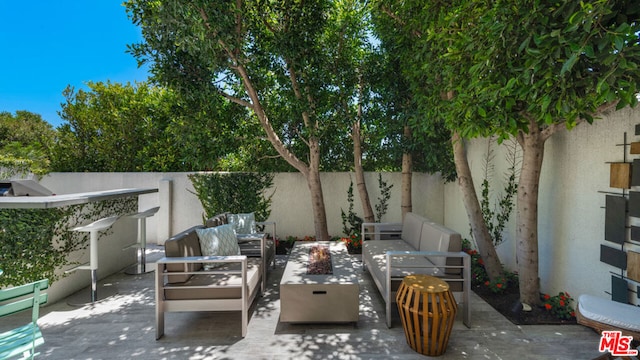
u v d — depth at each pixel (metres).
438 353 2.57
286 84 5.75
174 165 8.16
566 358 2.53
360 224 7.11
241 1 4.77
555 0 1.93
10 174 7.25
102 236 4.70
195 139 5.51
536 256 3.43
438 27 3.63
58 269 3.80
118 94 8.84
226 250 3.76
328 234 6.55
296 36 5.07
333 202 7.17
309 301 3.06
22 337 1.97
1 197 3.57
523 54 2.25
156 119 7.79
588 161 3.20
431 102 4.06
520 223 3.50
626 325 2.06
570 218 3.42
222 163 7.61
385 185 7.14
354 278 3.22
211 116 5.66
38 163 7.64
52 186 7.37
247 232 5.02
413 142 5.98
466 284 3.08
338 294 3.06
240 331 3.03
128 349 2.71
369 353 2.63
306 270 3.50
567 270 3.46
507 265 4.73
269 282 4.51
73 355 2.62
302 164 6.23
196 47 4.30
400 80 5.64
